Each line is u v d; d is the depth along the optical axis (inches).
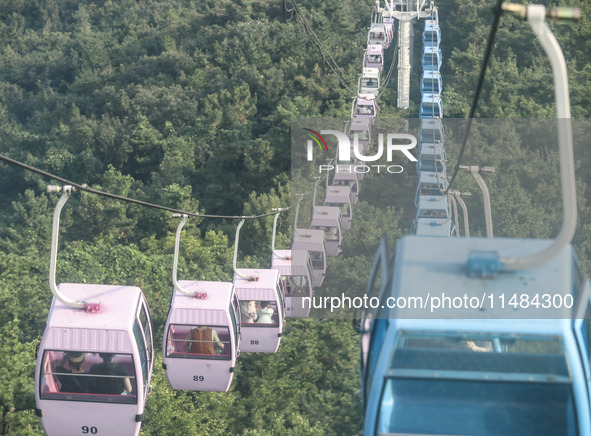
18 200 4421.8
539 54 4503.0
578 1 4709.6
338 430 1774.1
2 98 6619.1
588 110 3814.0
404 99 4581.7
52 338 831.7
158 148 4357.8
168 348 1119.6
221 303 1121.4
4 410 1588.3
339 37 5211.6
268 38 5241.1
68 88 6304.1
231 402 1814.7
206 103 4552.2
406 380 421.7
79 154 4461.1
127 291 874.8
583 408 410.3
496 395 417.1
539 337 421.7
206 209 3853.3
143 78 5531.5
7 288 2060.8
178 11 7037.4
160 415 1667.1
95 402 850.1
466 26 5054.1
